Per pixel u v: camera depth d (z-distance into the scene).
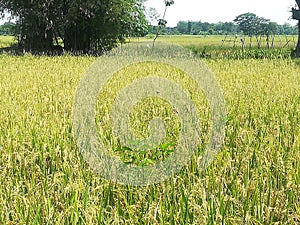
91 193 4.38
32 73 14.38
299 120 7.40
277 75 14.00
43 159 5.18
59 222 3.78
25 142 5.67
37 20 28.83
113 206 4.38
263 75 14.23
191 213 3.93
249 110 7.91
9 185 4.47
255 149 5.49
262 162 5.07
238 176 4.72
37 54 24.89
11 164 5.03
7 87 11.00
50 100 8.69
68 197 4.22
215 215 3.92
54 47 30.17
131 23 31.03
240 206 4.09
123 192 4.45
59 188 4.46
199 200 4.17
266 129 6.60
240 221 3.88
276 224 3.81
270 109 8.08
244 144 5.84
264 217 3.96
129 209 4.00
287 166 4.97
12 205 4.21
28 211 3.87
